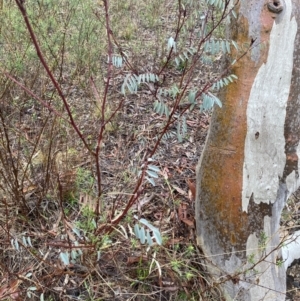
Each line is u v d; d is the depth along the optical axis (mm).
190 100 1599
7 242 2027
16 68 2842
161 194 2463
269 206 1890
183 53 1694
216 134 1870
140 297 1948
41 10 3391
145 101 3318
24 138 2459
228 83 1766
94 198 2020
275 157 1814
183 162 2797
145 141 2844
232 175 1843
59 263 1945
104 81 3285
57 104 2707
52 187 2291
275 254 1995
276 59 1705
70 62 3412
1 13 3227
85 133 2752
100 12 4379
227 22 1812
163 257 2006
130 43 3938
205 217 1966
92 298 1873
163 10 4578
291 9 1652
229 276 1870
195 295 1968
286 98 1741
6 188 2217
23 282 1915
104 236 1782
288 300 2201
